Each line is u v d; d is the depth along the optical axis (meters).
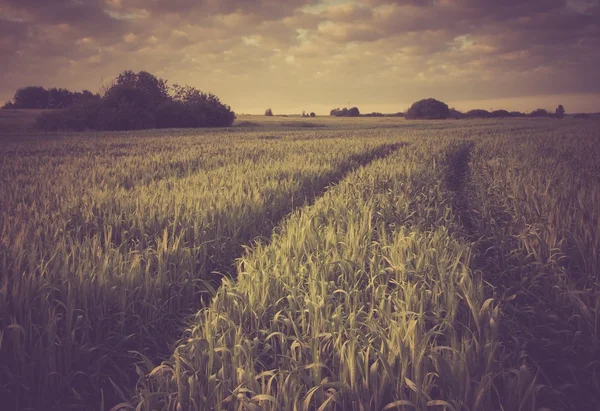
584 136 33.88
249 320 4.01
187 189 9.47
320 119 132.50
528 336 4.30
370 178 11.21
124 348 4.20
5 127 60.19
